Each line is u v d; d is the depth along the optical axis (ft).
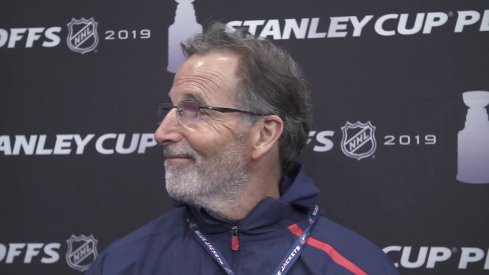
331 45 4.88
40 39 5.10
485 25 4.71
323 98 4.89
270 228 3.68
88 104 5.07
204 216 3.72
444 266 4.73
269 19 4.93
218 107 3.57
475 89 4.71
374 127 4.83
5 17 5.10
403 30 4.80
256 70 3.69
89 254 5.03
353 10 4.86
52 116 5.08
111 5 5.07
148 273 3.61
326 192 4.89
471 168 4.70
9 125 5.10
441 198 4.74
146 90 5.02
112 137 5.04
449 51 4.75
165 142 3.59
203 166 3.54
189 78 3.62
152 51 5.02
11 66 5.11
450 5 4.75
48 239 5.05
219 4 4.97
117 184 5.03
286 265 3.58
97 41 5.07
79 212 5.04
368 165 4.84
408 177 4.78
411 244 4.77
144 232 3.90
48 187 5.07
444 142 4.74
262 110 3.71
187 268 3.60
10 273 5.07
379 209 4.82
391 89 4.82
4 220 5.08
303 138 4.10
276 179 3.99
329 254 3.69
